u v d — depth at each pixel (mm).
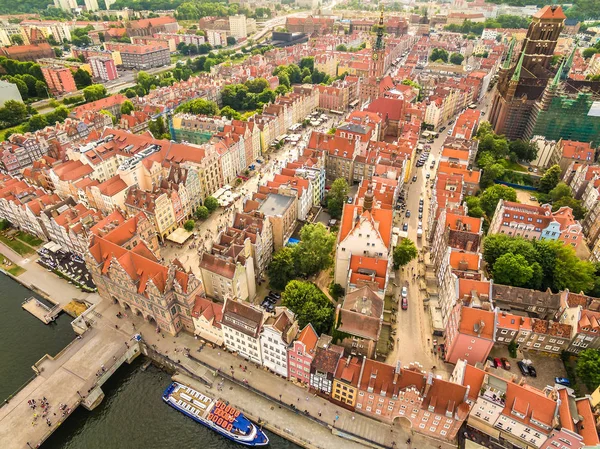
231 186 196125
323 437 96062
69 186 173750
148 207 151875
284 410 101562
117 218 142875
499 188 172625
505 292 122625
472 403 91125
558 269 127750
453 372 100000
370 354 107438
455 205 145250
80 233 142500
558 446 85938
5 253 155375
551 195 182875
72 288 138750
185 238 158500
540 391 91375
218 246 126688
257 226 135125
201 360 112250
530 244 135000
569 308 112375
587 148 197500
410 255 138375
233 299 107625
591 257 146250
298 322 110562
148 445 96875
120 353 113188
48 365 110688
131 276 115312
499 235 141750
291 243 144875
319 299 116688
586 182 173500
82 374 108250
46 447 96688
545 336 110062
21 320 129000
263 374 109125
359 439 94688
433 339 118375
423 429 95125
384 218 128125
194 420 100750
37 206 153250
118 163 196000
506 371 108188
